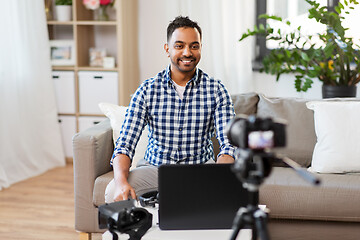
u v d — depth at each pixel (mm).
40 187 3715
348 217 2346
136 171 2367
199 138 2410
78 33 4172
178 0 4219
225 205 1779
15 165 3895
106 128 2746
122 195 2025
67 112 4227
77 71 4164
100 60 4246
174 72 2375
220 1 4094
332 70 3723
